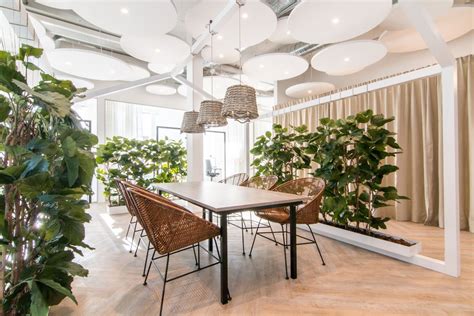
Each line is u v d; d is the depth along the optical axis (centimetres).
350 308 168
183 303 174
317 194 231
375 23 238
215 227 181
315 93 516
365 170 261
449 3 225
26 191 113
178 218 164
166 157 524
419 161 381
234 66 565
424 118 371
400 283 199
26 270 125
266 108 870
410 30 328
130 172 483
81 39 446
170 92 589
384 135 251
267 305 172
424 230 342
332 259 246
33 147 123
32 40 263
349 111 454
